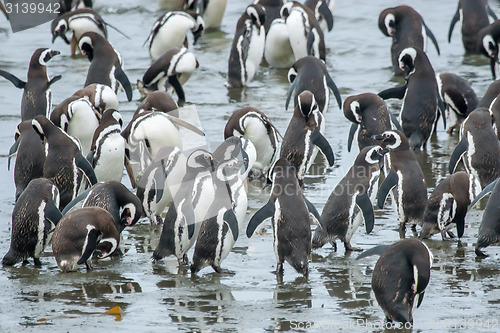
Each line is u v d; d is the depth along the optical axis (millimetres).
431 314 10102
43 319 10008
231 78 22969
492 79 23016
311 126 15320
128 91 20797
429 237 12906
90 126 16094
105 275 11602
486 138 14664
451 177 12633
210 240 11438
